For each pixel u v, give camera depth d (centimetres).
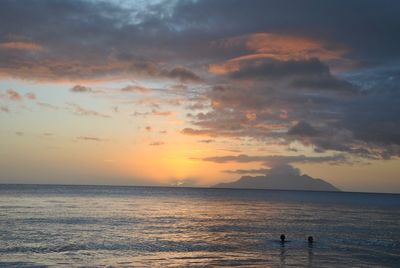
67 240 4684
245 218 8300
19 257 3712
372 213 11062
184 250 4272
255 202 16575
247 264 3616
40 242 4500
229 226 6688
